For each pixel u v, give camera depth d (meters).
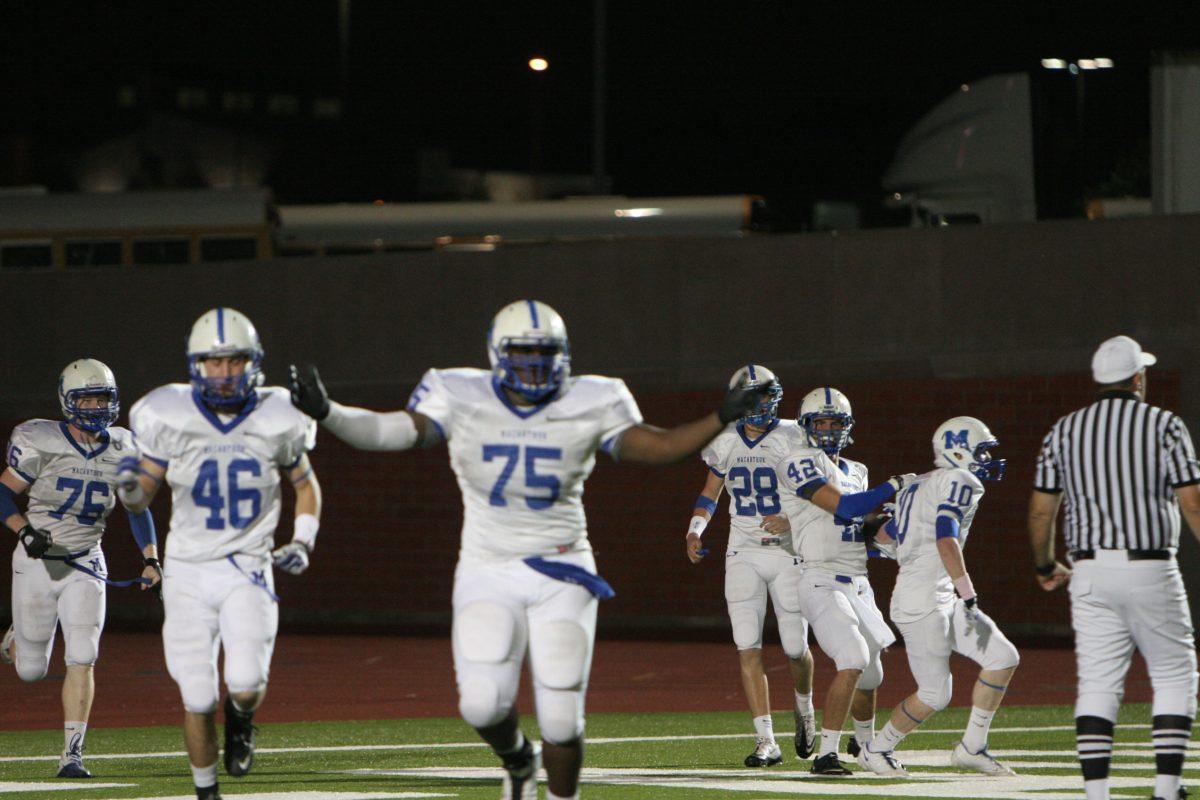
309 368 15.29
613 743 28.05
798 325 53.69
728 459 26.20
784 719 32.59
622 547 56.59
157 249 64.88
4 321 62.34
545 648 15.87
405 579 59.22
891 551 23.95
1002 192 61.16
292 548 18.31
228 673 18.06
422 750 27.00
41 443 23.97
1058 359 50.09
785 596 25.31
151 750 27.62
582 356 56.59
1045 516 18.62
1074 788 21.00
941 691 22.86
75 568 24.03
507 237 63.09
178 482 18.28
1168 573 17.64
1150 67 53.56
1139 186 61.00
